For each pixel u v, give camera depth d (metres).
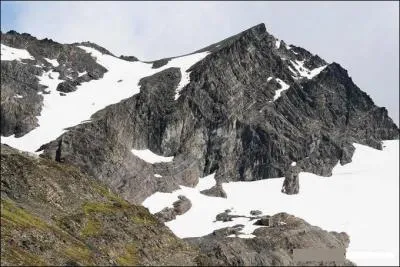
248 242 169.62
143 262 136.38
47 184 151.25
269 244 169.25
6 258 111.88
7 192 141.50
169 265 140.50
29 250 118.94
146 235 148.75
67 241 129.50
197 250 156.88
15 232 121.94
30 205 140.62
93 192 164.25
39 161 164.12
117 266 128.75
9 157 153.75
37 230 126.75
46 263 116.88
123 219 152.25
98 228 143.25
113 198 168.38
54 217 140.25
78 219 142.50
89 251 130.38
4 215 127.25
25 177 148.75
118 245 138.62
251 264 153.00
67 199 151.62
